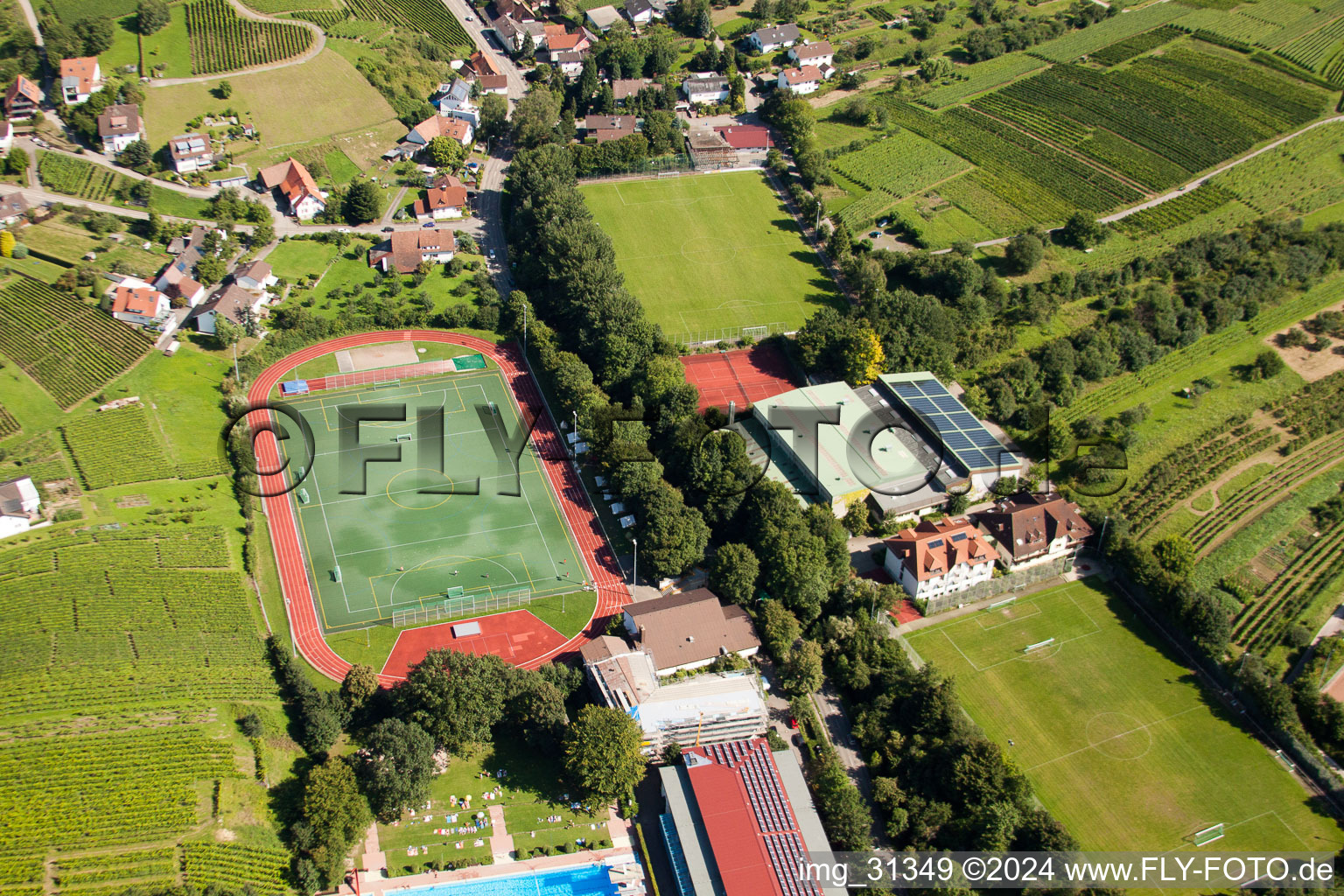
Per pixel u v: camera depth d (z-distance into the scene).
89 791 170.88
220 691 193.50
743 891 167.00
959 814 180.38
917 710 194.25
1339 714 192.88
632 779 182.62
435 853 178.38
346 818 174.50
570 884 175.25
